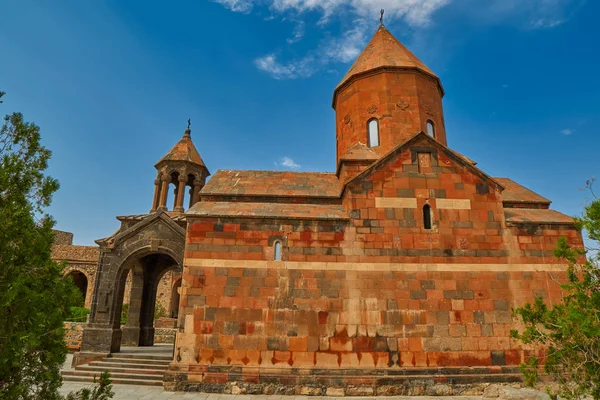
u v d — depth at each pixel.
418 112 18.30
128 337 20.30
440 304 13.08
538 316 7.91
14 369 5.44
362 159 16.28
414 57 20.78
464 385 12.24
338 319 12.81
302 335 12.66
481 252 13.71
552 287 13.52
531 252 13.86
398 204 14.04
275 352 12.51
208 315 12.84
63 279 6.33
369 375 12.23
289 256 13.44
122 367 14.87
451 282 13.31
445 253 13.61
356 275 13.26
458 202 14.20
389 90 18.56
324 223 13.79
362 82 19.23
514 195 16.94
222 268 13.28
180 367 12.36
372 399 11.59
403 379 12.19
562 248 7.84
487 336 12.88
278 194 15.79
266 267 13.31
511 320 13.09
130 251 16.69
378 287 13.16
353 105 19.30
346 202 14.46
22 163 6.16
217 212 13.89
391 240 13.66
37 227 6.11
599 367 6.80
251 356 12.47
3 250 5.48
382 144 17.95
